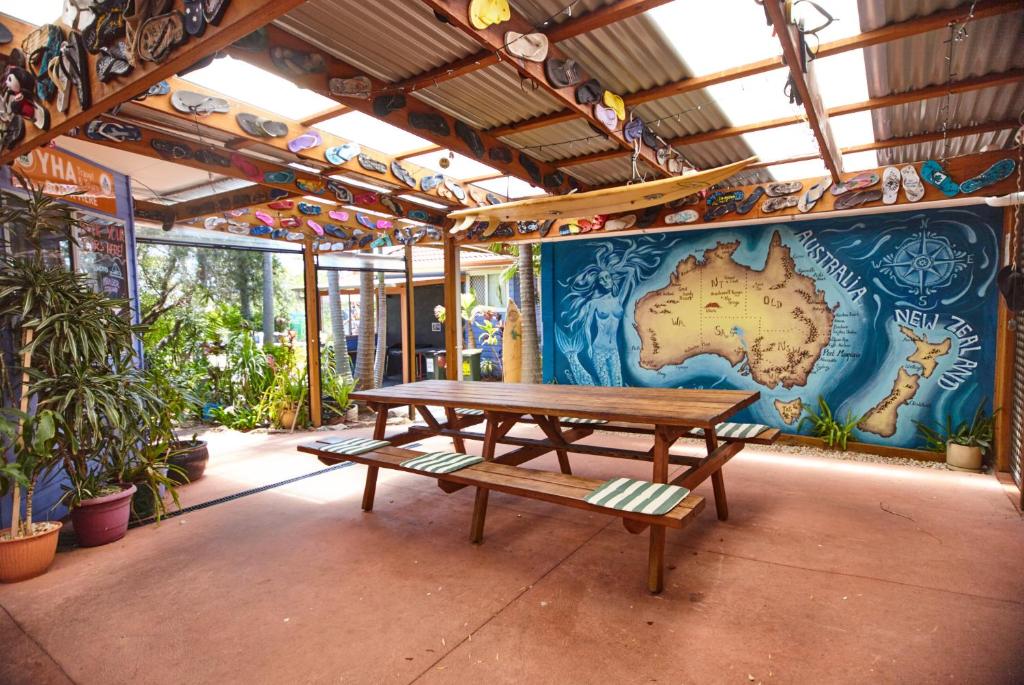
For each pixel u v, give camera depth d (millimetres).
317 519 3857
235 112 3465
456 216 4785
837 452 5367
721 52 2938
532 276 8242
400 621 2514
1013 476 4422
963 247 4883
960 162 4148
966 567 2863
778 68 3004
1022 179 3879
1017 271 3521
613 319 6797
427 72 3098
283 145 3740
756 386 5914
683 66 3088
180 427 7379
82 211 4398
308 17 2578
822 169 5062
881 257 5242
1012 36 2693
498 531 3551
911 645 2207
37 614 2666
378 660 2230
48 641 2441
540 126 3857
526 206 4363
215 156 4148
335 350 8852
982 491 4094
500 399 3846
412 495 4375
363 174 4402
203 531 3684
